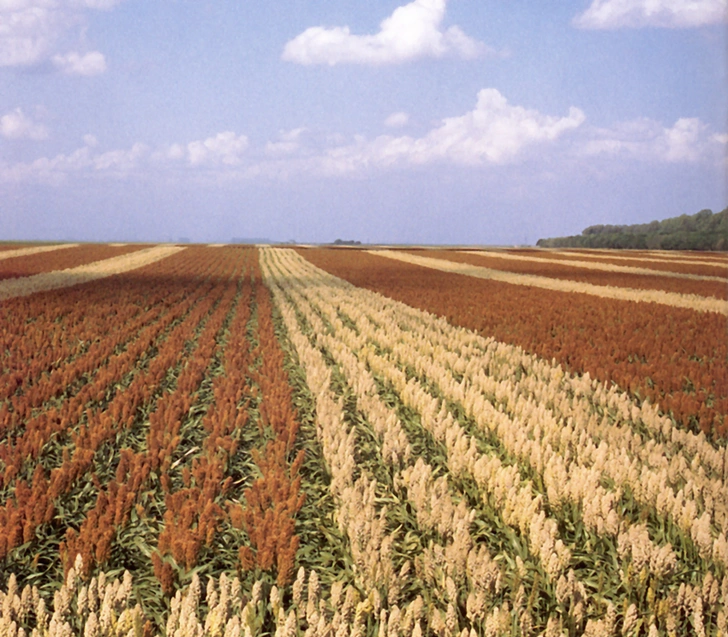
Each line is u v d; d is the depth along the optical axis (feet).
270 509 21.52
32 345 51.83
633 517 23.97
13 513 20.94
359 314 76.33
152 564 20.97
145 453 29.89
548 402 38.14
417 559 19.24
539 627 17.80
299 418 36.50
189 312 80.89
